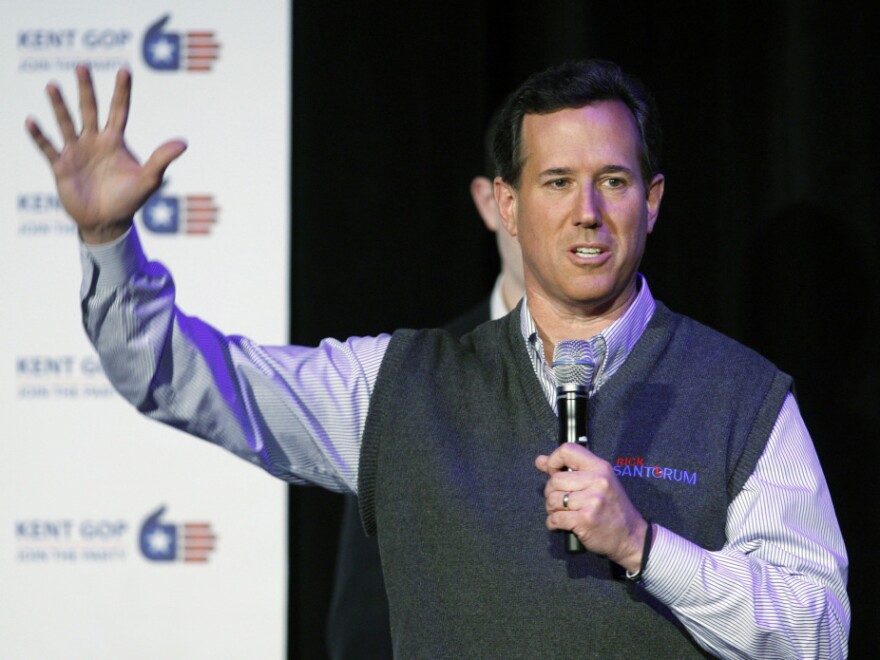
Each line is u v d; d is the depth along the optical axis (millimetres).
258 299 12430
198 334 7109
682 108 13438
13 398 12266
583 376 6648
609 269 6902
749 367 7168
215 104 12570
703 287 13375
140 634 12125
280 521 12250
